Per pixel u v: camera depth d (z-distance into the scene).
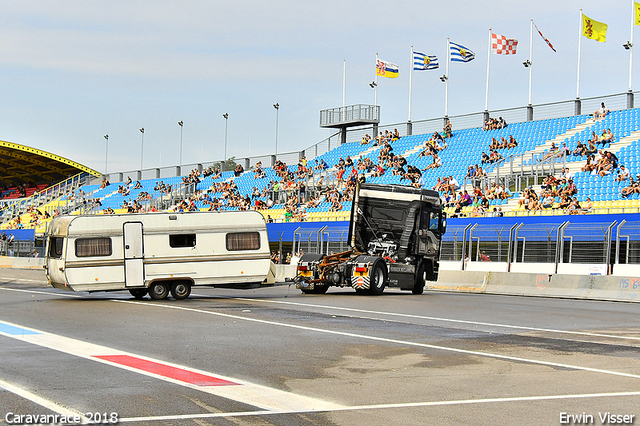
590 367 12.05
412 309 22.03
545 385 10.50
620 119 47.62
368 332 16.19
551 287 30.78
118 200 79.31
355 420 8.30
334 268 27.81
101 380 10.31
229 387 10.00
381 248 29.27
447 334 16.05
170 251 24.95
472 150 53.84
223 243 25.66
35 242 65.25
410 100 61.88
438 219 30.56
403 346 14.12
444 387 10.27
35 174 96.06
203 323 17.58
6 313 19.83
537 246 35.50
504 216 40.38
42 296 26.81
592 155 44.53
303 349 13.55
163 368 11.35
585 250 33.88
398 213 29.25
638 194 40.19
